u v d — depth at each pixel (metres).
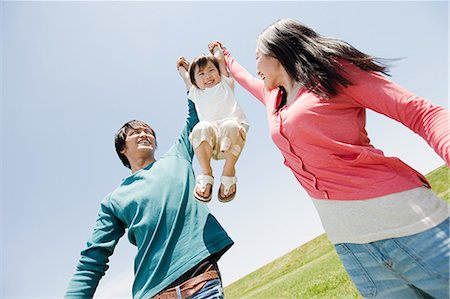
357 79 1.15
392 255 1.04
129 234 1.81
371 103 1.13
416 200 1.01
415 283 1.02
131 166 2.21
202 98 2.01
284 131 1.29
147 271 1.64
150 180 1.94
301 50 1.29
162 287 1.56
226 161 1.72
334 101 1.19
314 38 1.31
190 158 2.12
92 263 1.73
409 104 1.02
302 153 1.23
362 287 1.20
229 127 1.73
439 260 0.94
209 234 1.71
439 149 0.91
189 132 2.17
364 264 1.15
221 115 1.91
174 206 1.80
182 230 1.72
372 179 1.08
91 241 1.82
